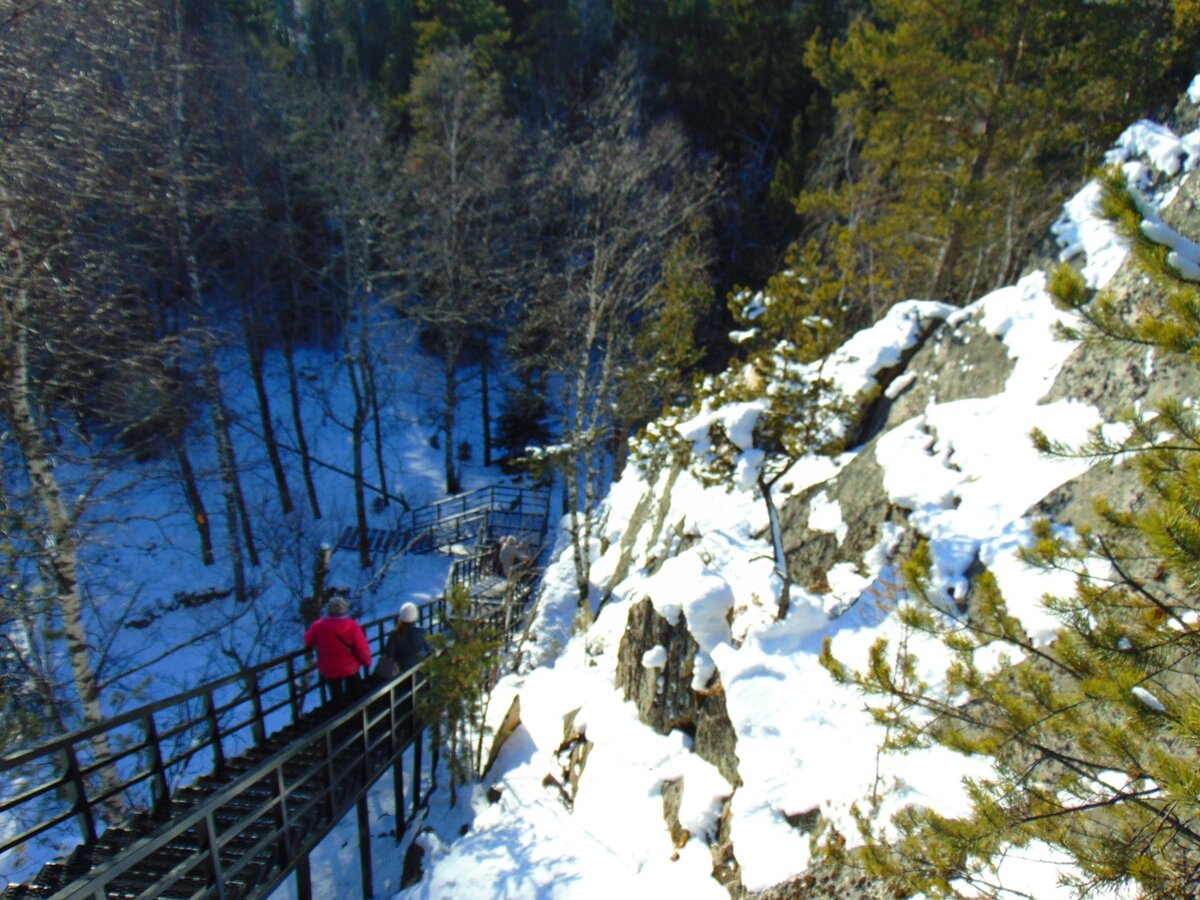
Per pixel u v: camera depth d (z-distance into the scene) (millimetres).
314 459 22766
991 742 3770
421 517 23359
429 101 25188
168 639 16875
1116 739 3199
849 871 5484
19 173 8570
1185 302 3240
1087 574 3805
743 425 8805
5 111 8523
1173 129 11789
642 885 7016
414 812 9844
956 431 8492
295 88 25344
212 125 19266
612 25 33500
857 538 8641
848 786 6035
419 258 24609
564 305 20172
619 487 19719
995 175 15859
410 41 32344
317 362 29172
